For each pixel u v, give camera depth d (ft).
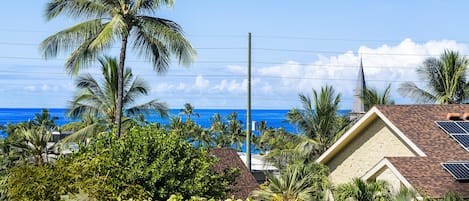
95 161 43.37
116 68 113.19
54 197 38.73
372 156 82.07
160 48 88.84
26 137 151.53
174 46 85.97
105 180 42.09
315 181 66.54
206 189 55.01
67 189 39.06
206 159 57.36
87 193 38.78
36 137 150.10
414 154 73.97
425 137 73.67
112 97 113.91
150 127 56.08
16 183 39.09
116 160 52.08
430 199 55.36
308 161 118.42
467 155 69.56
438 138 73.56
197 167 55.47
